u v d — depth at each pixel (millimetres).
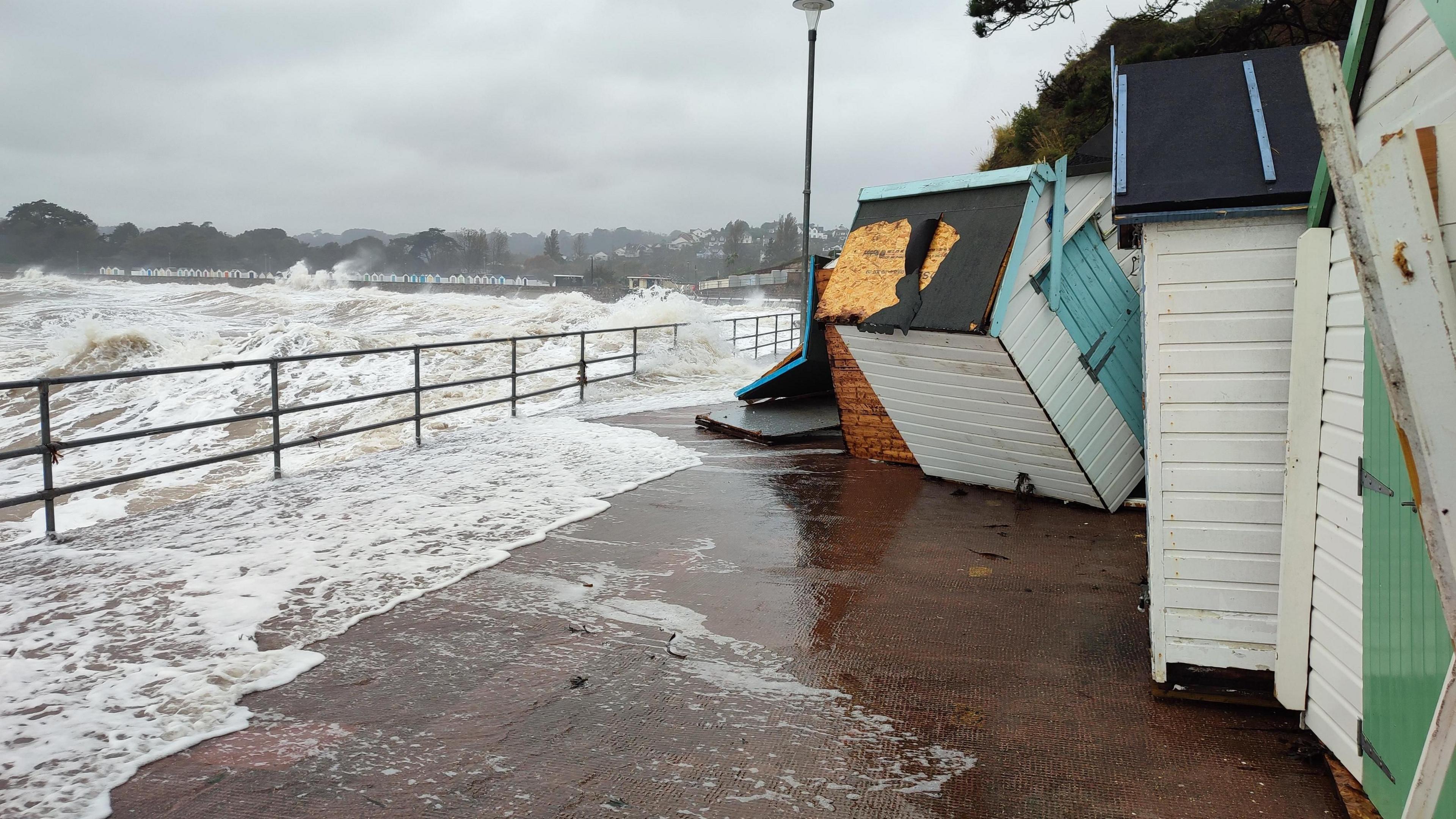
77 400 20875
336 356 9203
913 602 5340
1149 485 3994
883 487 8516
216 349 26562
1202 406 3857
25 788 3170
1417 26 2578
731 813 3115
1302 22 12180
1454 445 1912
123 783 3225
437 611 5090
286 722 3734
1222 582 3875
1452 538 1933
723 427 11445
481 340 11859
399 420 10125
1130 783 3320
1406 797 2627
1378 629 2848
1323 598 3422
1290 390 3514
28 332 44094
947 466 8547
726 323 31422
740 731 3723
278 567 5801
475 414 16531
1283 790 3258
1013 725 3785
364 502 7633
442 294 71500
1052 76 16125
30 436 18438
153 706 3830
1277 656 3686
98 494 13719
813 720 3828
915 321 7094
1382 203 1987
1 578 5523
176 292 96938
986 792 3266
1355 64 2982
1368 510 2926
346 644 4586
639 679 4234
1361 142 3023
